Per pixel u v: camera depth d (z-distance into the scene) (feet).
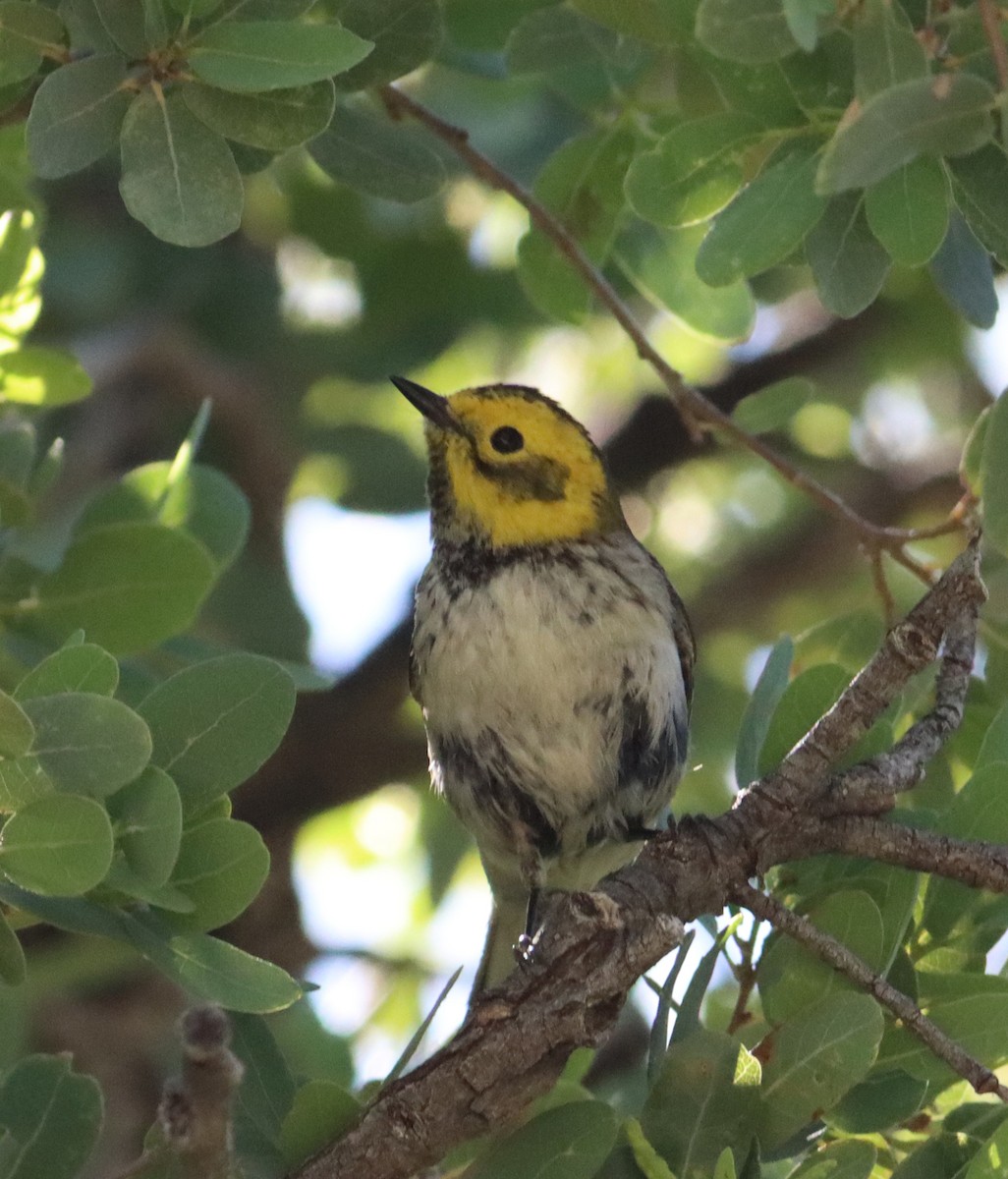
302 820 47.88
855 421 56.13
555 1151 24.84
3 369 32.81
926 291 53.01
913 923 28.32
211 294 52.34
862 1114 26.55
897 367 55.36
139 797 23.53
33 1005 41.73
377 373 52.29
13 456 32.58
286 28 24.75
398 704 48.85
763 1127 25.62
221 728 24.91
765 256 25.89
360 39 24.72
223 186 25.38
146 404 52.01
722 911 27.27
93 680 23.72
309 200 50.49
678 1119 25.46
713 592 53.83
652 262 36.09
